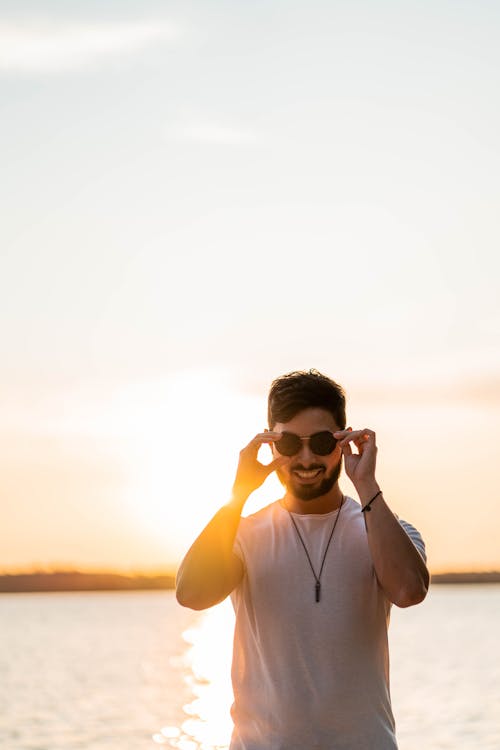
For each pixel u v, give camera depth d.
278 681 3.21
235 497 3.31
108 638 55.06
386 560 3.20
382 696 3.23
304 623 3.22
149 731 20.14
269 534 3.36
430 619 63.94
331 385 3.39
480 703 22.80
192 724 21.20
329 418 3.35
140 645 48.94
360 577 3.26
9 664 36.59
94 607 111.25
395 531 3.22
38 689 27.95
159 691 27.42
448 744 17.62
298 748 3.16
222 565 3.27
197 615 92.25
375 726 3.19
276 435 3.33
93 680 30.50
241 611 3.33
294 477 3.34
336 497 3.42
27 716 22.41
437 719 20.55
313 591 3.24
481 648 39.12
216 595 3.28
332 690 3.18
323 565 3.27
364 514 3.25
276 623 3.23
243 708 3.27
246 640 3.31
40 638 54.66
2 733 19.78
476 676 28.59
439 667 31.39
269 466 3.33
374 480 3.28
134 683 29.62
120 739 19.16
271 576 3.27
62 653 42.78
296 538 3.33
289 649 3.21
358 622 3.23
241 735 3.25
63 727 20.72
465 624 57.31
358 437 3.31
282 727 3.18
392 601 3.25
